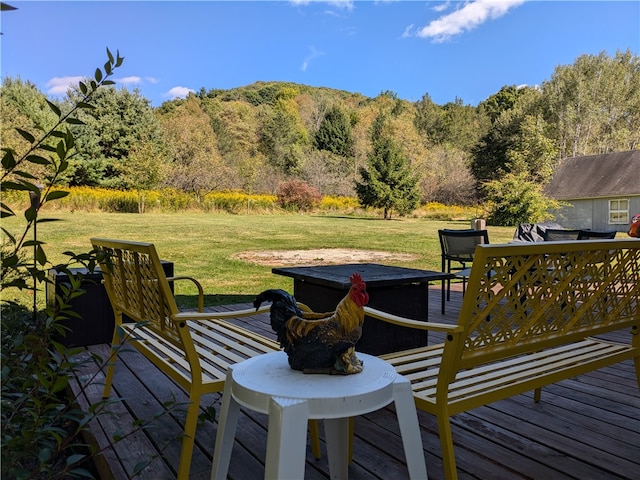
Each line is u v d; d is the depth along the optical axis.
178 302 5.35
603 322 2.04
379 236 14.12
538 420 2.21
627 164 18.39
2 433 1.29
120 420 2.21
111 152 21.98
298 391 1.22
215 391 1.65
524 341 1.72
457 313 4.64
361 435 2.04
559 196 19.25
